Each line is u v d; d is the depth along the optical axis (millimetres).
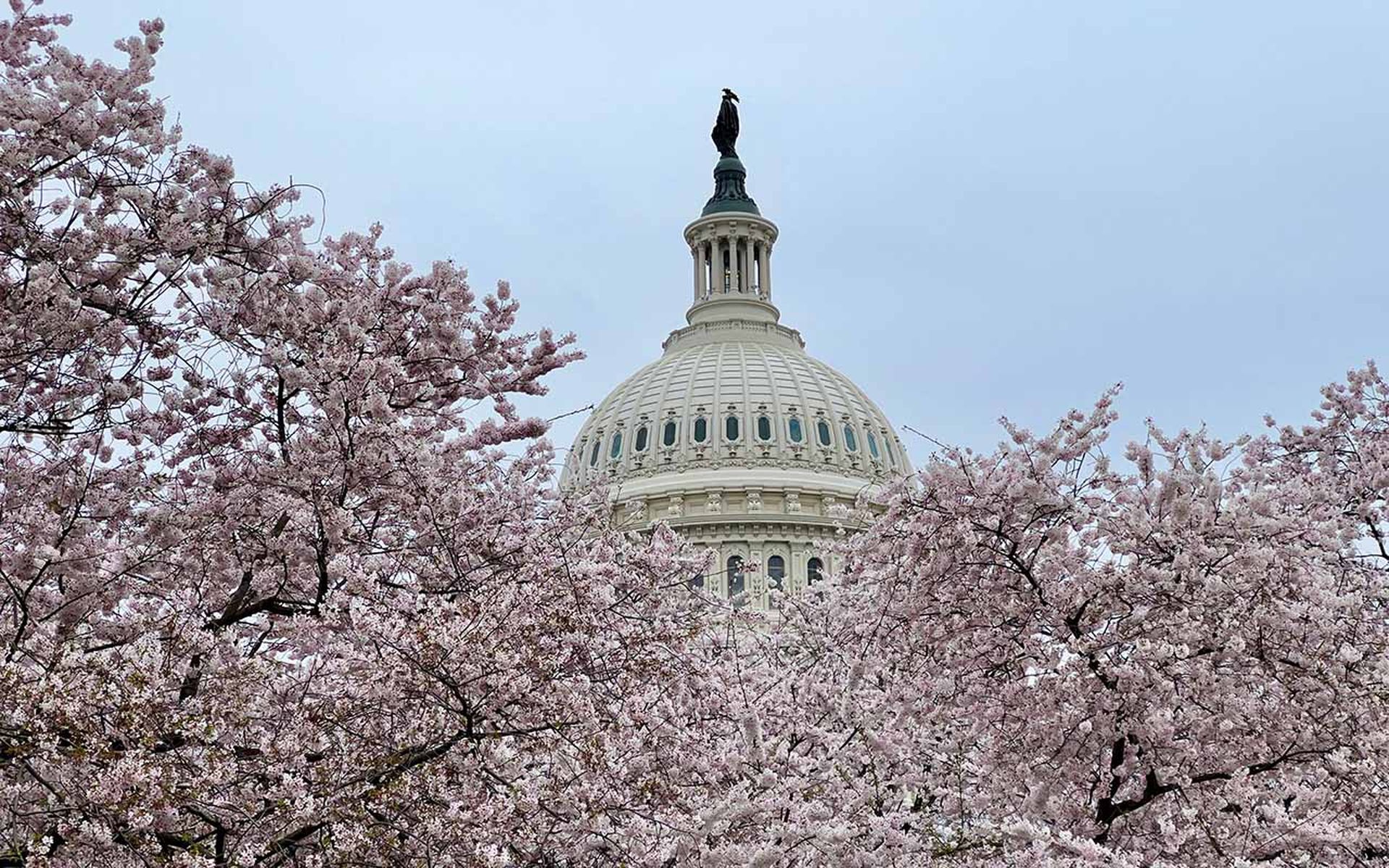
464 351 20141
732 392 128375
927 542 20812
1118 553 20125
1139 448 20391
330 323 18016
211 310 17859
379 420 17344
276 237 17922
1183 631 19172
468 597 15891
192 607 17938
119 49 16859
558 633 16172
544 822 15000
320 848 14102
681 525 117500
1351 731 19062
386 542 19391
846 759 20984
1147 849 19828
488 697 14531
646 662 17125
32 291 15805
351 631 15508
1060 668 19938
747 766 18266
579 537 20438
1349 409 28250
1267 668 19375
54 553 15977
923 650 21609
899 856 18656
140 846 12859
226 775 13445
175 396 19250
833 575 29875
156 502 18141
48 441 17844
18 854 13086
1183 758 19344
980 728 21078
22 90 16188
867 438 130625
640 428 128500
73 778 12789
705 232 148375
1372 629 20203
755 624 27516
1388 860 18188
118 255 16453
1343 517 23812
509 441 21125
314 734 14695
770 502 119625
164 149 16859
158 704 13094
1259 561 18969
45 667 13648
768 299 147375
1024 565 20641
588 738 15086
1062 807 19719
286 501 17500
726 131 156875
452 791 14430
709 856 16219
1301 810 18625
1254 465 27062
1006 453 20734
